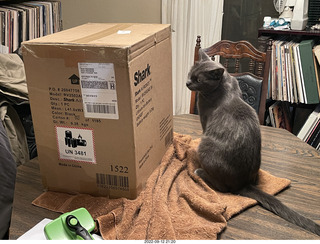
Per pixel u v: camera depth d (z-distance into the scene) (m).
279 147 1.38
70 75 0.89
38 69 0.91
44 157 1.02
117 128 0.92
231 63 2.98
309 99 2.30
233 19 2.98
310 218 0.96
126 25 1.13
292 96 2.36
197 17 2.75
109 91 0.88
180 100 3.02
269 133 1.51
